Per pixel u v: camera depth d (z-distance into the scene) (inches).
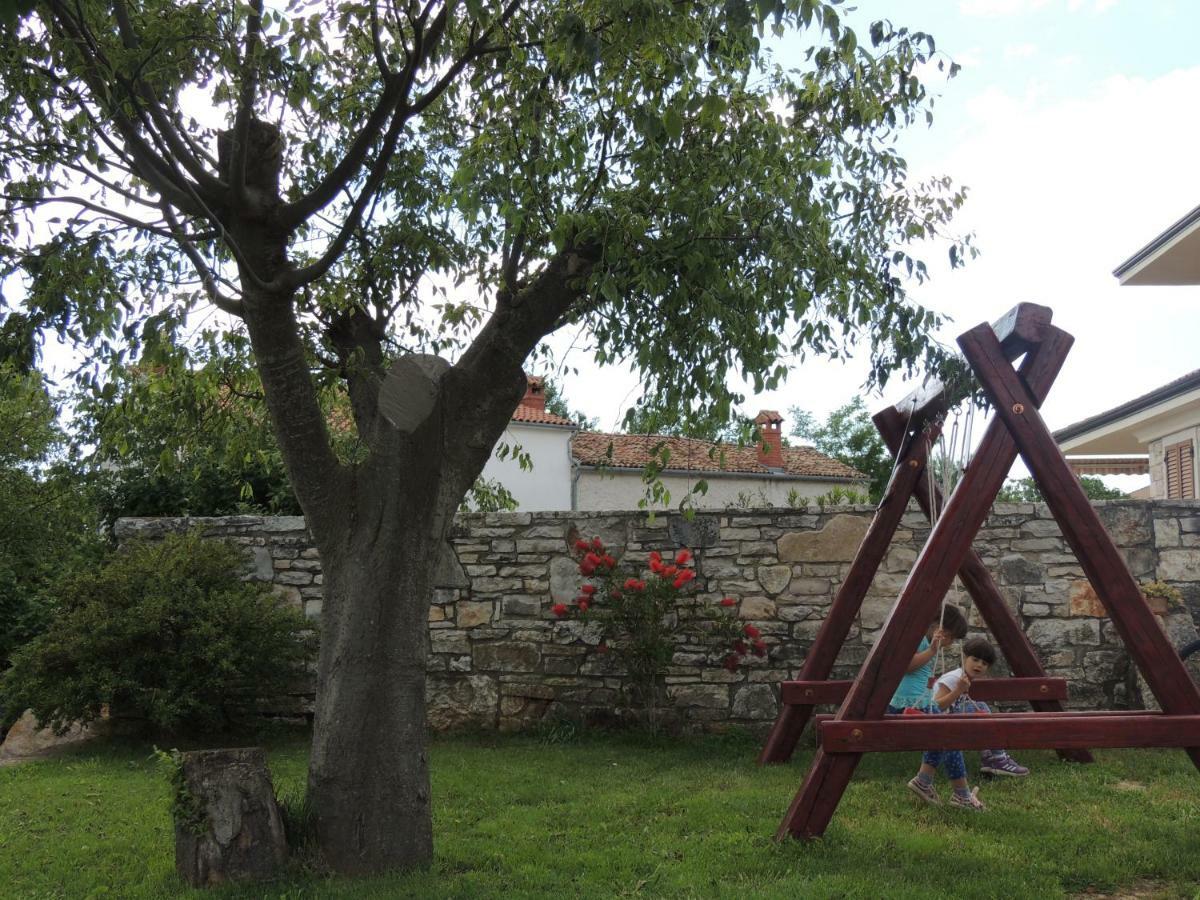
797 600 286.7
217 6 168.9
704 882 147.7
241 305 155.8
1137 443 552.4
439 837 178.9
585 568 277.3
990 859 157.9
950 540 167.8
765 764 242.8
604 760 251.3
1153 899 141.2
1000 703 281.1
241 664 264.5
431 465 162.4
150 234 185.0
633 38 157.3
